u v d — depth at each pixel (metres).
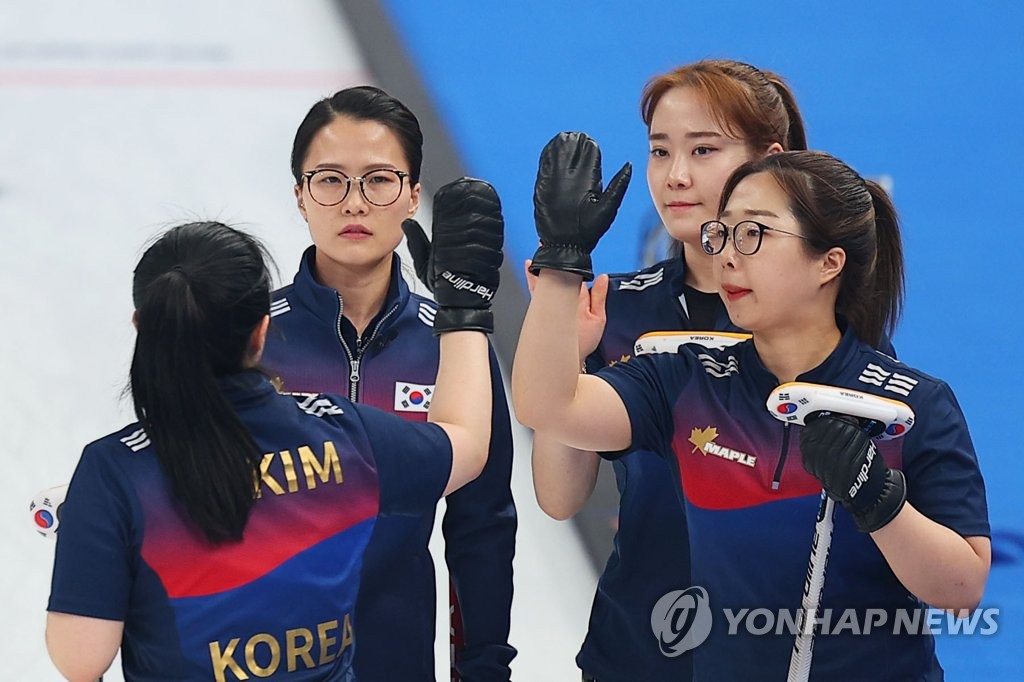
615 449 8.70
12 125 22.42
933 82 23.11
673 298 10.55
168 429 7.36
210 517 7.33
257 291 7.61
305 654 7.56
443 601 14.94
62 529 7.45
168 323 7.30
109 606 7.32
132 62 24.27
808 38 24.22
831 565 8.20
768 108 10.11
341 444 7.80
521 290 19.20
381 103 10.22
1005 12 24.80
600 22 24.84
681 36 24.47
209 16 25.52
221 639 7.39
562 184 7.91
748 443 8.41
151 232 20.12
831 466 7.45
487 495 9.61
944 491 7.98
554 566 15.55
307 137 10.19
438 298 8.76
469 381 8.57
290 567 7.51
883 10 24.88
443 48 24.34
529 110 22.77
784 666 8.41
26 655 13.88
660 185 10.30
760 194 8.20
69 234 20.14
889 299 8.98
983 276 19.41
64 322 18.58
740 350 8.77
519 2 25.47
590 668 10.34
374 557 7.96
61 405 17.25
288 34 24.95
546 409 8.12
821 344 8.45
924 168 21.27
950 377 17.81
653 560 9.88
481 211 8.54
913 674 8.32
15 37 24.75
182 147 22.12
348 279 10.43
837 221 8.10
